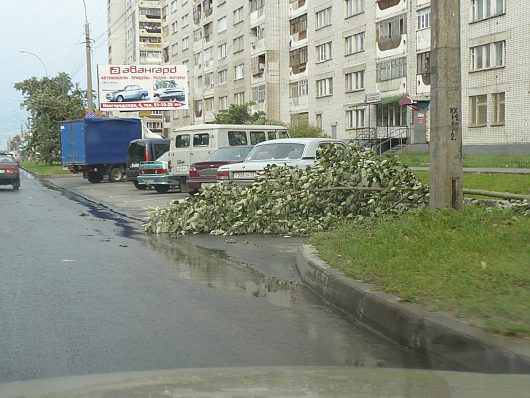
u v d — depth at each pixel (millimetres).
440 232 7445
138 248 9891
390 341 4918
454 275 5656
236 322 5477
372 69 39188
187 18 72125
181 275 7648
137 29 97625
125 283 7141
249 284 7125
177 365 4293
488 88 30594
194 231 11617
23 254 9250
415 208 9938
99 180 32062
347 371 2729
